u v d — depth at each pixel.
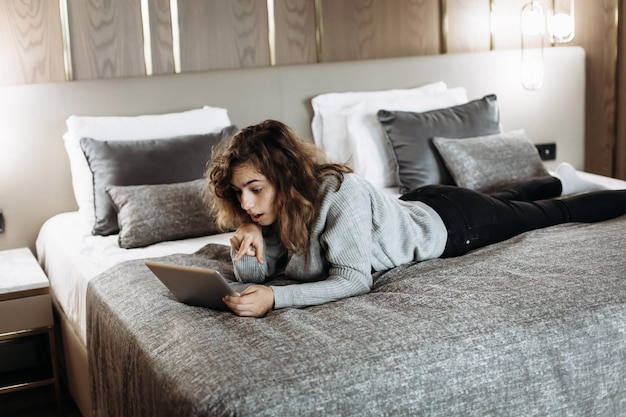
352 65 4.09
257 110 3.94
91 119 3.54
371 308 2.08
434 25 4.34
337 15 4.15
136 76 3.76
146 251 3.02
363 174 3.82
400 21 4.27
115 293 2.46
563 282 2.17
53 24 3.67
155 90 3.74
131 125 3.58
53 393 3.37
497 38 4.47
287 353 1.83
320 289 2.19
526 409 1.92
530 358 1.92
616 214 2.95
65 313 3.06
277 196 2.22
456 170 3.65
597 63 4.61
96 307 2.51
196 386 1.75
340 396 1.74
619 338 2.02
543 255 2.43
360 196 2.27
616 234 2.61
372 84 4.13
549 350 1.94
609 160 4.67
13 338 3.03
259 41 4.03
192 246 3.07
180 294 2.22
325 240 2.24
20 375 3.18
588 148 4.72
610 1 4.48
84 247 3.15
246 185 2.20
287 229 2.23
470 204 2.64
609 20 4.50
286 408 1.69
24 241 3.64
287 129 2.26
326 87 4.05
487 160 3.66
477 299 2.08
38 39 3.66
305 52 4.12
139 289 2.41
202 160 3.48
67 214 3.63
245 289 2.19
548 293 2.09
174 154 3.44
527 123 4.45
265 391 1.70
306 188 2.22
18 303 3.02
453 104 4.06
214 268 2.57
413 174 3.71
